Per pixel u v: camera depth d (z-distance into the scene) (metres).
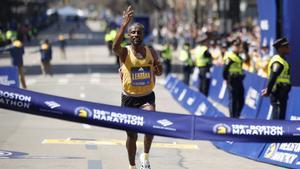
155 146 41.28
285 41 39.25
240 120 26.86
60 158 35.78
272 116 40.28
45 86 85.50
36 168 32.69
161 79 104.12
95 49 187.62
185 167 34.34
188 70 83.94
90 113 26.11
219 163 35.91
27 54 160.88
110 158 36.12
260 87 53.34
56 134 45.09
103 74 109.62
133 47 28.75
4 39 142.50
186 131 26.75
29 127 48.41
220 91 72.38
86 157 36.31
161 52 109.44
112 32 129.00
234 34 102.62
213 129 26.80
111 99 70.62
